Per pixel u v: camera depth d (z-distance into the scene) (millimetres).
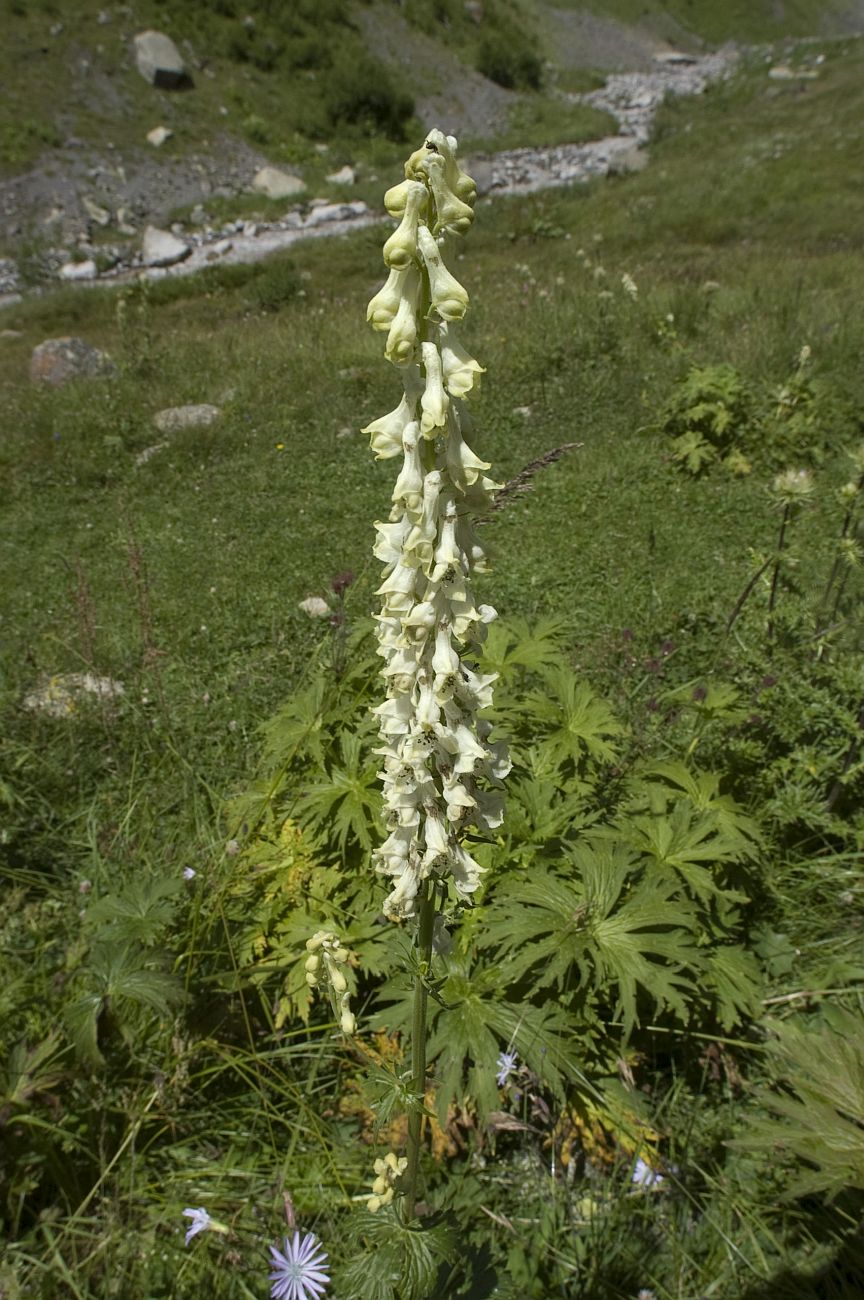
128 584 6914
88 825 4340
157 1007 2768
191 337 14195
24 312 20281
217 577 7043
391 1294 2035
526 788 3336
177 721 5207
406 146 33688
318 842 3438
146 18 32969
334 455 9281
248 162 30656
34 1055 2734
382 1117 1963
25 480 9422
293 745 3734
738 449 8086
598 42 51312
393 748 1948
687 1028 3166
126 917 3141
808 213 18078
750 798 3910
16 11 31359
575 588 6469
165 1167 2906
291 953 3271
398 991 2824
